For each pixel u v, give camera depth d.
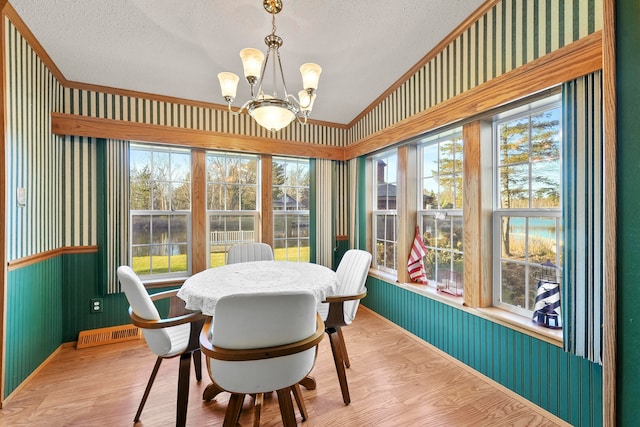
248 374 1.15
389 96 2.94
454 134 2.45
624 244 0.69
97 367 2.17
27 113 1.94
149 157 2.88
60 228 2.46
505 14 1.79
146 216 2.86
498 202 2.10
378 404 1.76
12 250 1.78
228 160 3.21
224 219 3.19
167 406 1.73
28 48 1.94
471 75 2.02
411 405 1.76
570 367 1.56
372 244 3.54
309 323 1.20
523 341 1.78
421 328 2.60
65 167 2.50
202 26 1.94
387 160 3.33
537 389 1.71
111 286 2.58
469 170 2.12
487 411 1.71
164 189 2.93
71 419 1.62
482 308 2.08
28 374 1.97
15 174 1.80
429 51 2.32
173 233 2.96
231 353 1.09
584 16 1.43
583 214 1.42
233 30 1.98
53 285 2.34
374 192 3.54
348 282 2.21
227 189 3.20
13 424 1.58
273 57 2.13
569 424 1.56
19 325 1.87
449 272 2.50
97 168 2.61
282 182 3.48
